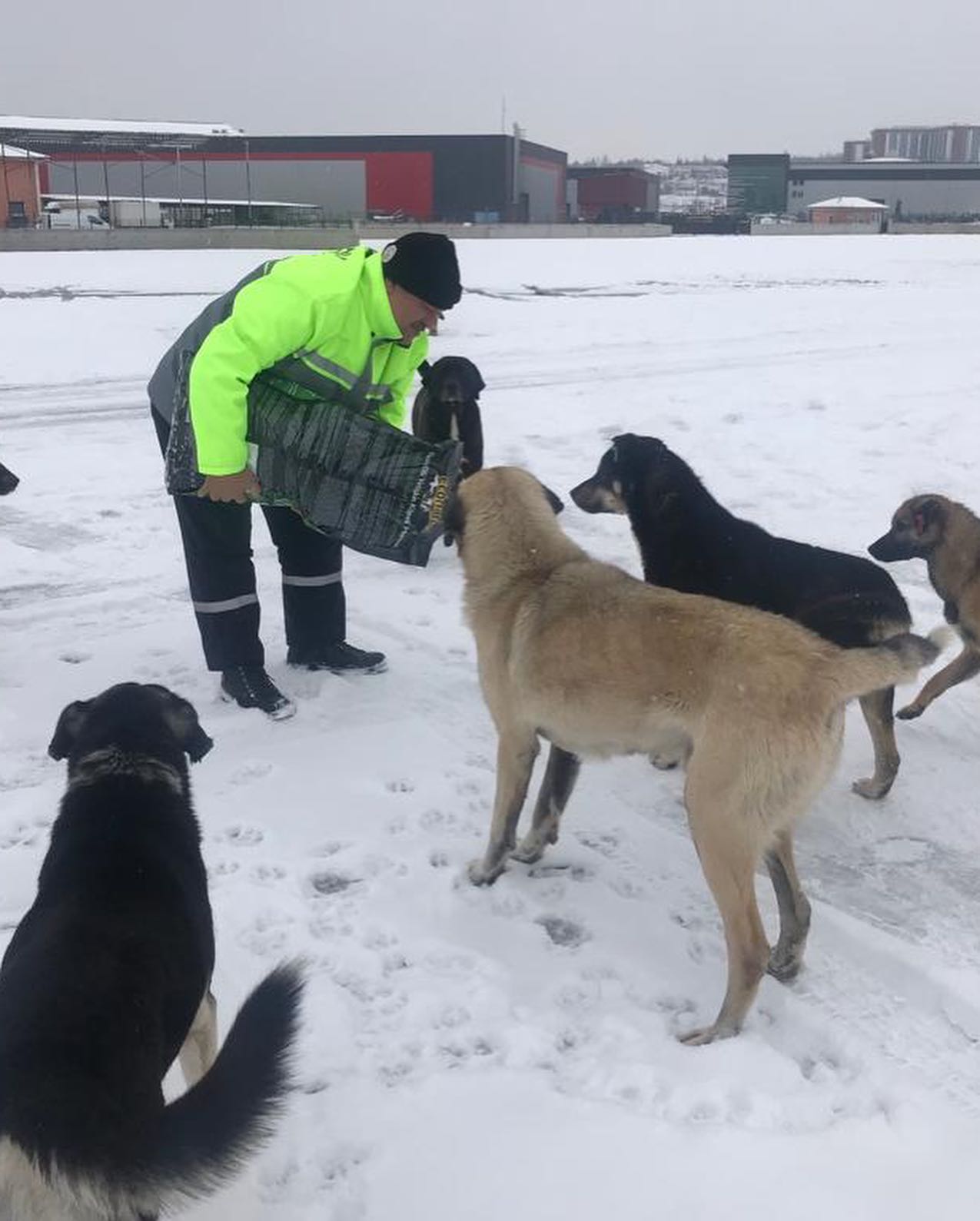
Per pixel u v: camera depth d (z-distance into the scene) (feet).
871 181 293.84
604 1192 8.74
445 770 15.38
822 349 51.06
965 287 79.92
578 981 11.37
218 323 15.49
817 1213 8.54
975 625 16.61
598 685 11.27
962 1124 9.48
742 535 15.44
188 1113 6.75
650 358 47.85
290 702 17.08
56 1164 6.59
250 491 15.38
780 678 10.30
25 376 41.45
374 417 16.47
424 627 20.48
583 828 14.34
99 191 216.13
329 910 12.37
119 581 22.07
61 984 7.36
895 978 11.59
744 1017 10.63
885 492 28.78
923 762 16.39
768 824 10.46
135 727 9.80
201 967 8.48
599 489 16.30
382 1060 10.23
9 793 14.33
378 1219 8.54
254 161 221.87
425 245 14.92
